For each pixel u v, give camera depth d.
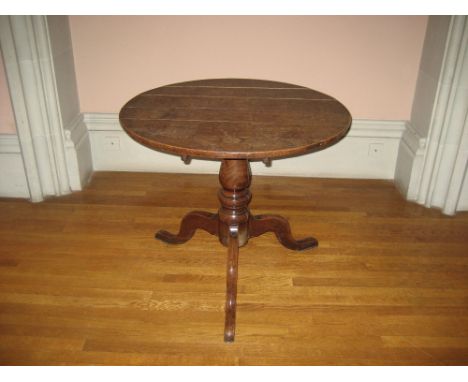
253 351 1.51
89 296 1.74
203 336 1.57
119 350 1.50
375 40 2.37
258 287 1.80
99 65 2.49
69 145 2.40
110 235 2.13
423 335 1.58
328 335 1.57
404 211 2.38
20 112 2.19
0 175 2.41
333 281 1.84
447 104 2.17
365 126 2.59
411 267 1.93
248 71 2.49
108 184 2.62
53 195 2.48
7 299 1.72
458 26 2.01
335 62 2.44
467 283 1.84
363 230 2.20
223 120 1.58
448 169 2.29
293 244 2.01
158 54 2.46
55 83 2.24
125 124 1.53
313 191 2.58
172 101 1.78
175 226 2.22
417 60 2.41
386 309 1.70
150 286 1.80
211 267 1.92
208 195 2.53
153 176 2.74
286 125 1.54
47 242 2.07
